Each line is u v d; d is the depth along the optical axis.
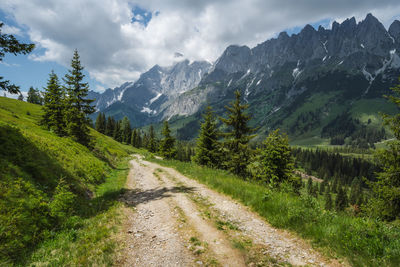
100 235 7.07
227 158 25.05
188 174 19.53
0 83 11.58
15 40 11.77
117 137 112.81
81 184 13.62
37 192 8.99
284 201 8.85
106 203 11.50
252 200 9.86
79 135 30.70
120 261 5.53
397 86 14.46
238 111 22.59
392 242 5.35
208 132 31.42
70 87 30.89
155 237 6.99
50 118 35.91
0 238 5.90
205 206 9.99
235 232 7.02
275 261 5.21
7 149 10.79
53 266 5.38
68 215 8.90
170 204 10.69
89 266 5.25
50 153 14.59
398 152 14.02
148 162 39.22
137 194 13.89
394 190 13.30
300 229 6.77
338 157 150.00
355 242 5.54
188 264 5.24
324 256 5.40
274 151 19.30
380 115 15.10
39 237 6.92
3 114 34.62
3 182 8.04
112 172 24.66
